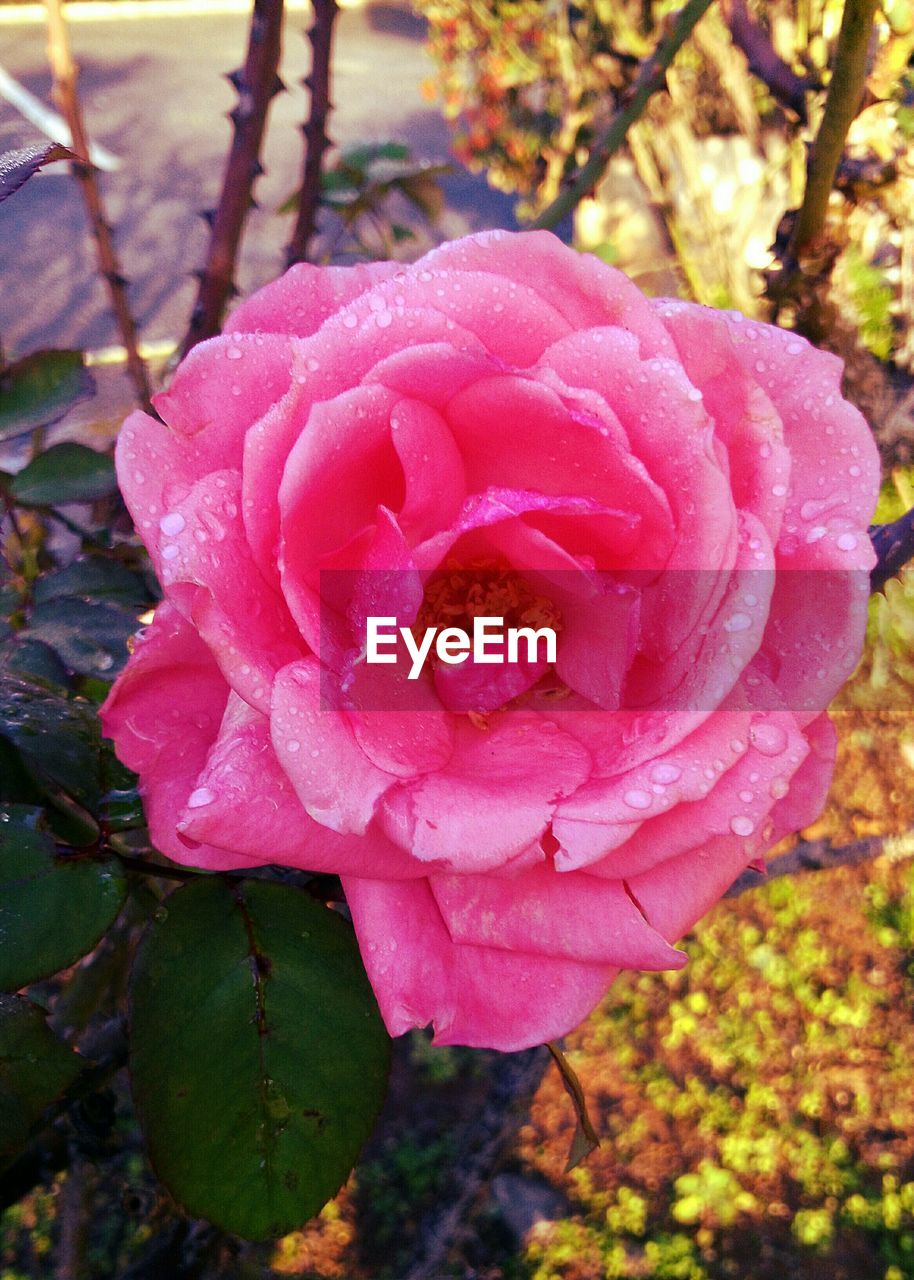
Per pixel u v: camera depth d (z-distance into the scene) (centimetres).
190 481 18
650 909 18
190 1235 28
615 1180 77
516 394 18
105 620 24
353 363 18
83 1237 46
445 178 197
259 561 17
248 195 28
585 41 85
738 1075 83
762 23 48
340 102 235
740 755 18
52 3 33
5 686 21
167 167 207
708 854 18
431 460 18
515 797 18
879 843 37
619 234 106
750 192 83
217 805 17
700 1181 76
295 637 18
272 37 26
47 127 223
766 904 92
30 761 21
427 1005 17
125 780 20
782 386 19
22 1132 19
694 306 19
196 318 29
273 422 17
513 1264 72
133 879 21
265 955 19
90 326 156
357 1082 19
